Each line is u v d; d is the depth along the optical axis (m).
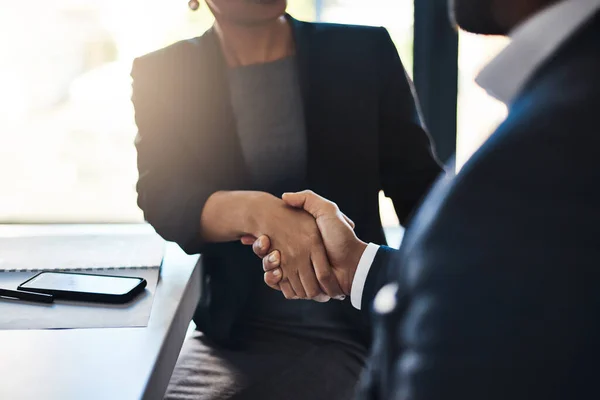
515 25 0.42
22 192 1.68
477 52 1.60
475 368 0.33
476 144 0.43
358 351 1.10
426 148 1.21
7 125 1.65
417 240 0.40
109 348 0.70
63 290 0.86
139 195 1.19
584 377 0.32
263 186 1.19
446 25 1.63
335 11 1.62
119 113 1.66
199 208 1.10
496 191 0.35
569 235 0.33
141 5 1.58
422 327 0.36
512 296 0.33
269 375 1.03
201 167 1.19
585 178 0.33
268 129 1.19
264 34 1.18
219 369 1.05
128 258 1.05
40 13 1.60
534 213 0.34
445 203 0.38
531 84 0.38
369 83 1.19
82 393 0.60
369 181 1.19
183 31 1.58
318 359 1.07
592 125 0.34
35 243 1.14
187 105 1.18
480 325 0.34
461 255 0.36
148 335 0.74
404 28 1.65
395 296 0.43
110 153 1.68
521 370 0.32
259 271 1.16
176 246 1.18
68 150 1.67
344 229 0.98
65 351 0.69
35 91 1.64
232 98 1.19
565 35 0.37
